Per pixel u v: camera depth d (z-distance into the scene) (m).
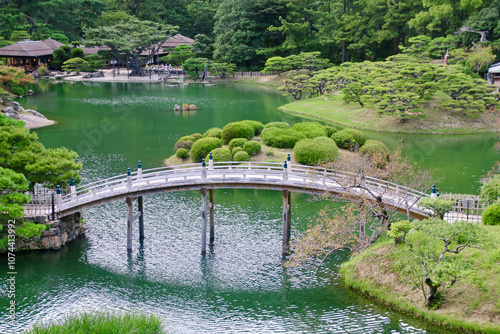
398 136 58.78
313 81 80.56
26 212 29.95
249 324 23.38
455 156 49.34
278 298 25.53
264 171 31.94
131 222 30.39
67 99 83.62
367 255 27.11
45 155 32.41
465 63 73.25
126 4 131.50
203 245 30.34
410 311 23.38
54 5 121.50
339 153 44.88
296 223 34.34
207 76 117.50
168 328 22.98
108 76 114.38
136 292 26.17
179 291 26.31
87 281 27.03
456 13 84.75
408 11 94.25
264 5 109.75
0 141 31.23
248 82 111.50
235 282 27.16
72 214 31.61
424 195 30.00
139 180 31.20
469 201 29.56
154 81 109.88
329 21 107.44
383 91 64.81
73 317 21.64
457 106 63.25
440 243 25.62
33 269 28.02
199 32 135.25
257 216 35.84
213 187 30.77
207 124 64.62
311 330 22.73
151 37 107.75
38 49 112.06
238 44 113.81
